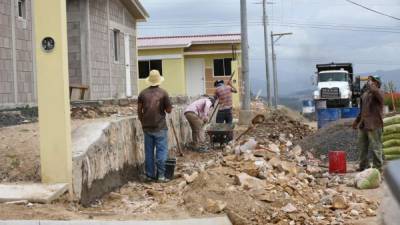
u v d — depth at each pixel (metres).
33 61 15.30
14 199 8.00
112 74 21.83
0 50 13.69
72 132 10.10
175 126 15.84
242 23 24.52
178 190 9.86
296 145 15.70
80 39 19.20
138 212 8.30
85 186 9.09
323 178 11.67
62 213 7.62
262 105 38.97
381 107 12.34
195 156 14.95
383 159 13.12
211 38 37.34
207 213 8.09
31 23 15.27
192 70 37.69
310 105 43.91
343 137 15.04
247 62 24.41
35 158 9.30
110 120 11.20
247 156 12.04
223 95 17.94
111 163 10.40
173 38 38.50
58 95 8.64
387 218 3.01
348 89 34.41
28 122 12.71
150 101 11.47
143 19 25.62
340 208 8.79
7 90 13.96
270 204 8.58
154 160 11.75
